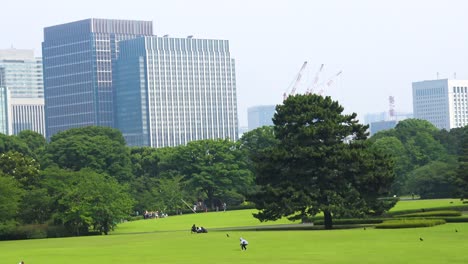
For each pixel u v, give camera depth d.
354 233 113.12
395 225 118.94
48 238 147.88
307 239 105.44
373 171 131.25
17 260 90.75
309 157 132.50
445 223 123.69
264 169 135.75
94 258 89.00
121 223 187.75
